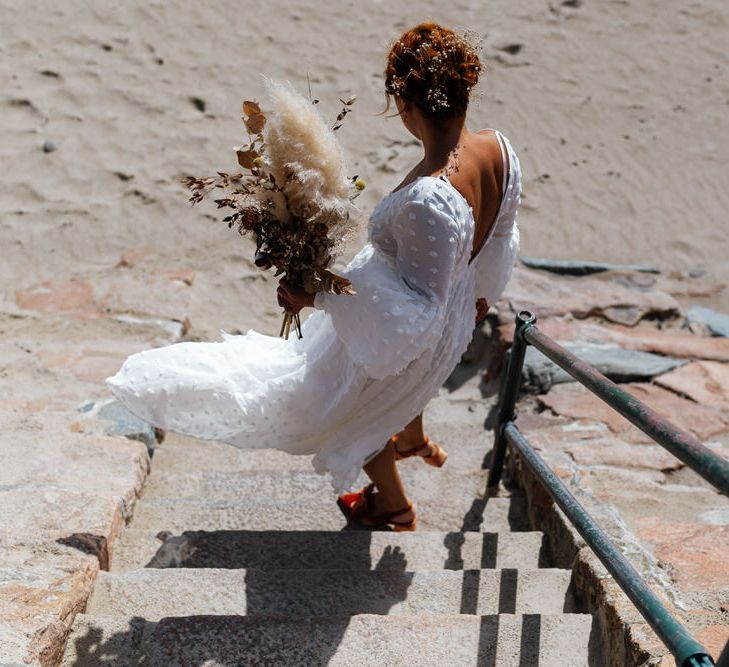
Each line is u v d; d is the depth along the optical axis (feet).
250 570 8.86
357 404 8.73
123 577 8.60
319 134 7.37
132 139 21.81
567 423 13.42
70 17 25.16
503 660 7.40
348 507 10.80
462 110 7.90
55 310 16.44
